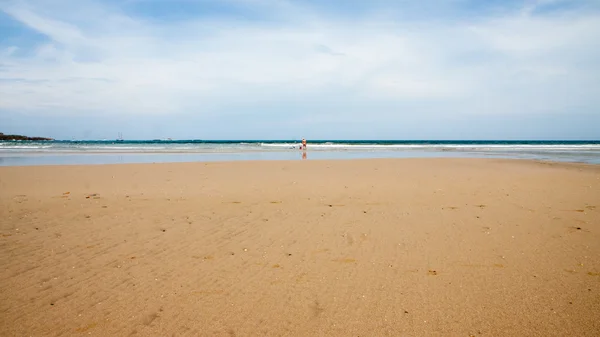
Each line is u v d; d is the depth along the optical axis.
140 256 5.70
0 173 15.78
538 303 4.21
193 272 5.08
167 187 12.29
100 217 8.16
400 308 4.11
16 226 7.38
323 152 37.44
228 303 4.21
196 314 3.97
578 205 9.34
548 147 53.56
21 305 4.14
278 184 12.94
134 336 3.55
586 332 3.62
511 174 15.91
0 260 5.48
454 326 3.75
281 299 4.32
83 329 3.67
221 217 8.18
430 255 5.75
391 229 7.18
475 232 6.95
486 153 36.81
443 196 10.66
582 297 4.34
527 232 6.94
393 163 21.11
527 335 3.59
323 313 4.01
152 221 7.82
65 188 12.05
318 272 5.11
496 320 3.85
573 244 6.22
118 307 4.11
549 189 11.85
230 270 5.16
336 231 7.05
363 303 4.23
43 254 5.76
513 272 5.07
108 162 23.22
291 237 6.69
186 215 8.38
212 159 26.05
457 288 4.60
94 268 5.21
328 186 12.49
